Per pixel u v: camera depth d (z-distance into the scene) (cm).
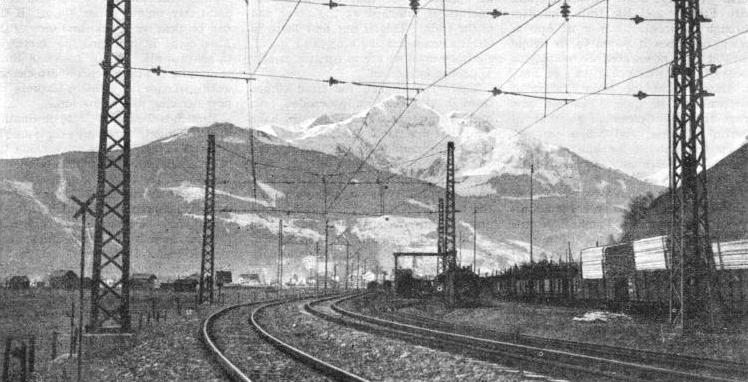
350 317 4316
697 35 2800
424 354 2102
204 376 1711
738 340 2442
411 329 3172
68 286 9175
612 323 3334
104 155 2458
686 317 2731
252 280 15525
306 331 3331
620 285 4409
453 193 5988
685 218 2795
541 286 5953
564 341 2467
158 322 3988
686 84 2816
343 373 1592
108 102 2464
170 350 2334
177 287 9431
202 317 4247
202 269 5638
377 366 1945
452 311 5297
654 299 3828
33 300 5919
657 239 3812
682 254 2770
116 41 2483
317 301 6606
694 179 2811
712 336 2577
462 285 5803
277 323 3878
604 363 1783
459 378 1652
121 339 2419
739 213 6450
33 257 19588
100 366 2141
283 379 1639
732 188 6781
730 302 3097
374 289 11881
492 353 2050
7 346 2023
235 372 1602
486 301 6191
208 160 5550
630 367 1689
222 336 2822
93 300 2438
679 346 2408
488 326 3906
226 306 5522
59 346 3086
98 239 2458
